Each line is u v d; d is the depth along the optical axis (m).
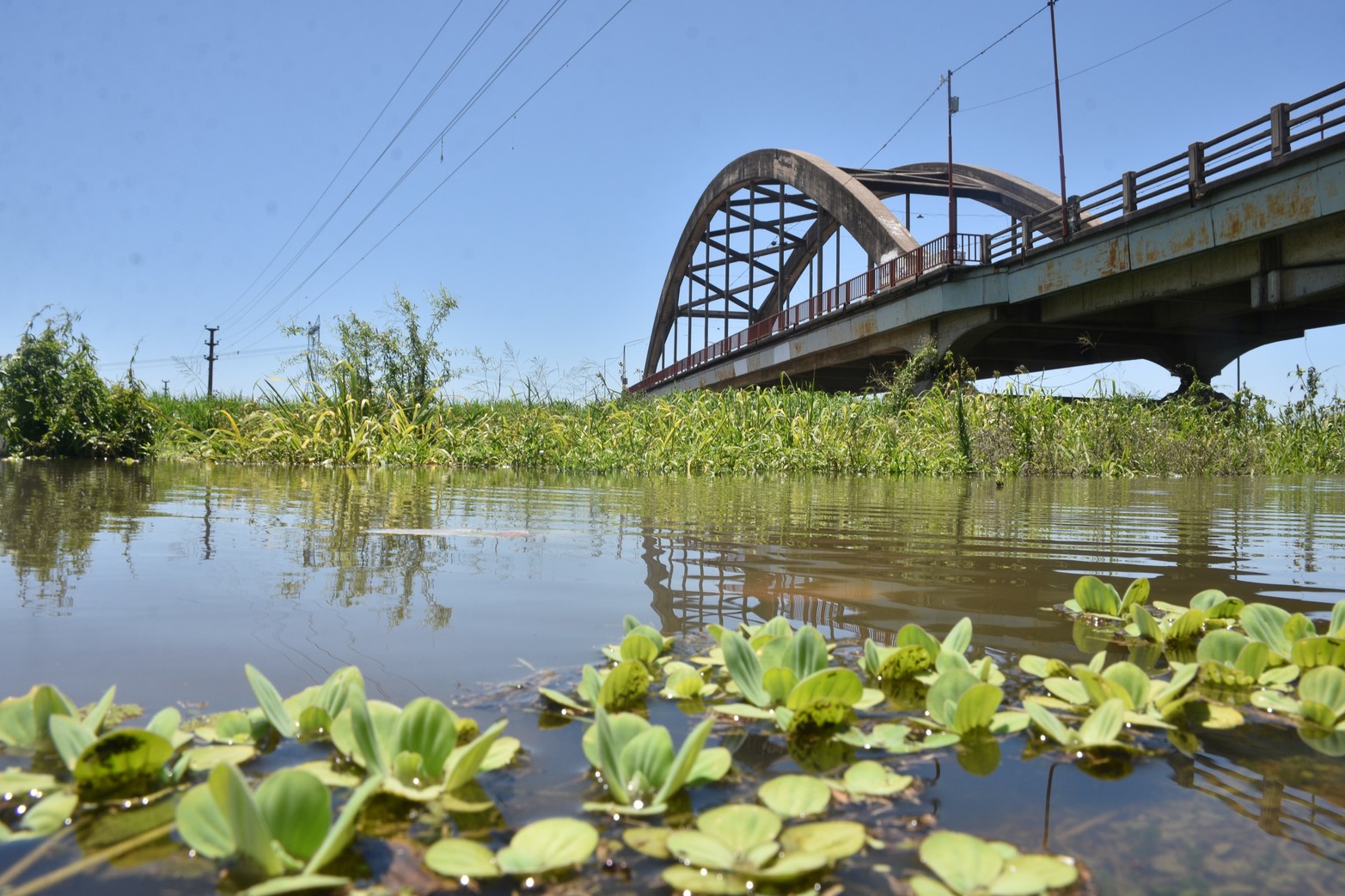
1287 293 15.01
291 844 0.79
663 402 13.52
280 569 2.35
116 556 2.52
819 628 1.84
